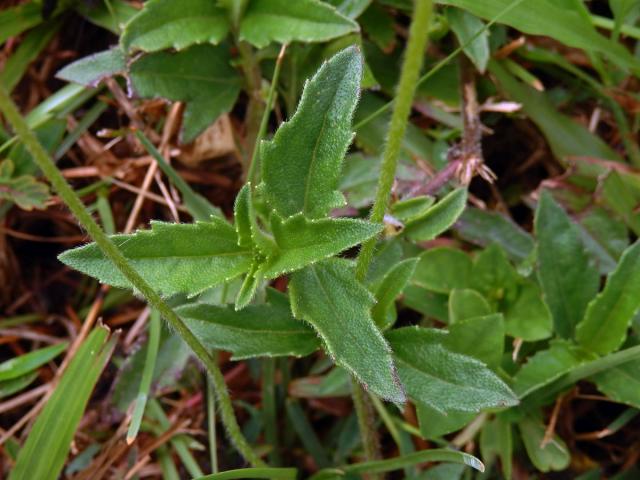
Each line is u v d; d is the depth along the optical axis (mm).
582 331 263
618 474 277
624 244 284
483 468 237
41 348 314
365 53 301
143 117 311
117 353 303
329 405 295
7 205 307
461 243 295
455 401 229
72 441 273
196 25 279
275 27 276
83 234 322
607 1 310
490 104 297
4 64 315
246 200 217
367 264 224
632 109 299
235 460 292
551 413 280
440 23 290
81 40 318
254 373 298
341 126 220
